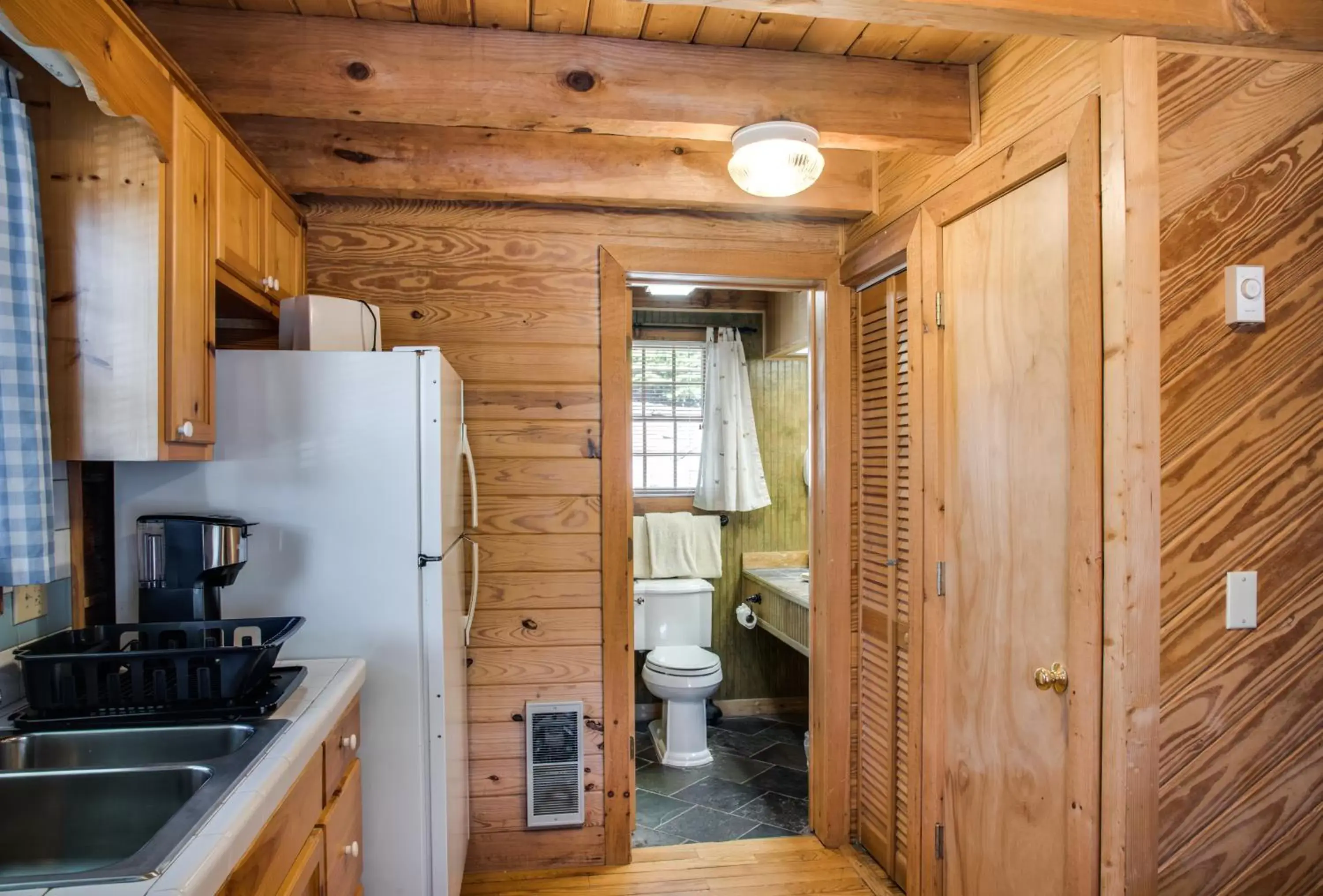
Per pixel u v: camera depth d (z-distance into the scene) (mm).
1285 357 1402
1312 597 1423
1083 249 1445
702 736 3363
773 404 4035
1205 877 1392
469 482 2418
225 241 1652
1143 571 1344
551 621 2445
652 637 3746
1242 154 1376
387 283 2395
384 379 1724
